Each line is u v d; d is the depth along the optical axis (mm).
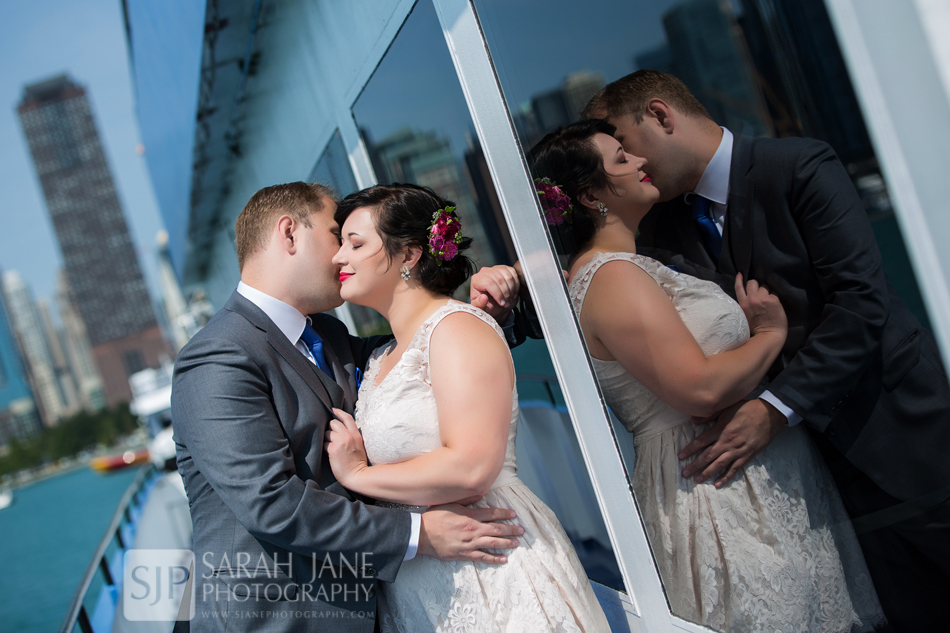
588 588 1396
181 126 3871
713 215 887
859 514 799
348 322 3047
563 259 1321
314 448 1370
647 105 934
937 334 576
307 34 2316
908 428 702
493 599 1276
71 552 53688
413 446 1298
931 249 557
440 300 1413
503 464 1368
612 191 1070
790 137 729
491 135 1428
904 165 561
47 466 109938
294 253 1453
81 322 151750
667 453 1160
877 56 559
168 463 11141
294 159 3176
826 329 773
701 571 1147
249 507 1233
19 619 41562
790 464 888
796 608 948
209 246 6957
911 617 774
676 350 1051
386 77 1899
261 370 1335
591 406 1375
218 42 2514
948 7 509
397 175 2119
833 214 710
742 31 731
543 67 1141
